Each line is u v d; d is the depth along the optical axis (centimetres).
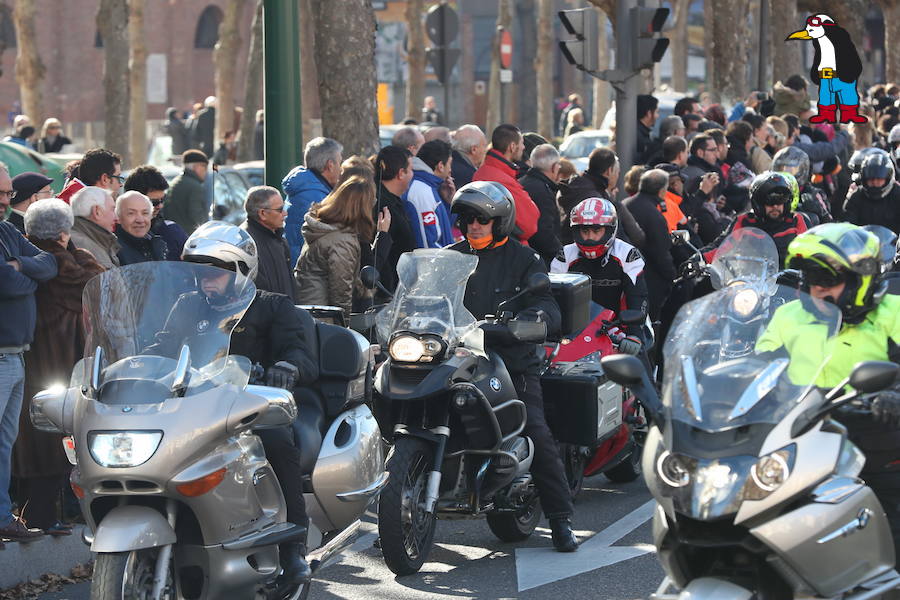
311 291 2883
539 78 12738
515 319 2169
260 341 1934
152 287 1734
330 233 2870
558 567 2247
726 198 4262
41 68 9769
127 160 8569
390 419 2156
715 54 9225
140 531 1590
